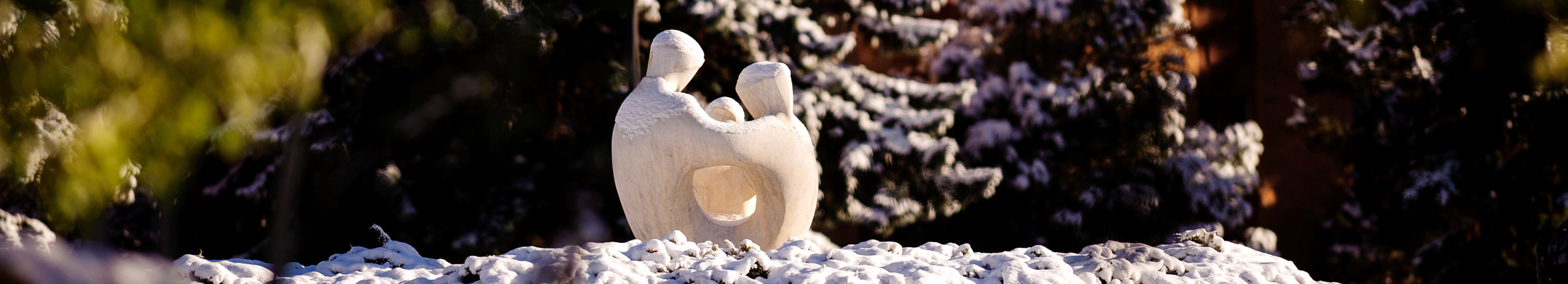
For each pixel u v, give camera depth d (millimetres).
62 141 6184
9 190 6582
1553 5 14312
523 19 7918
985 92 18250
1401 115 18125
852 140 15859
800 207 7129
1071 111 17641
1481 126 16156
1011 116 18219
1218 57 21781
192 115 5164
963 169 16438
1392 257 19016
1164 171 17766
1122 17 17844
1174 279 4980
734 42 15086
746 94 7246
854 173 15648
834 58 16156
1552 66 14719
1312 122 19734
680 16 14844
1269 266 5410
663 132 6855
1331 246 20812
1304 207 21203
